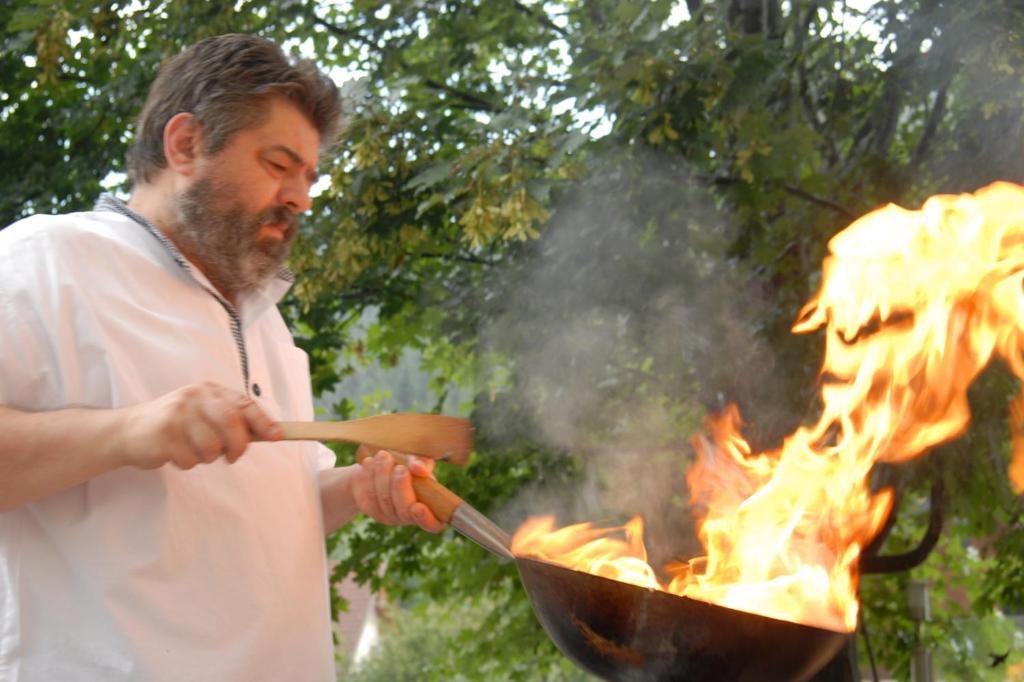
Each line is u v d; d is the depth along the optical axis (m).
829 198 4.74
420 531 6.25
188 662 1.69
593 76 4.08
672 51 4.07
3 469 1.54
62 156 5.44
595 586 1.52
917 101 4.94
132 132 5.50
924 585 6.34
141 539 1.69
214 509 1.76
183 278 1.84
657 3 4.05
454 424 1.67
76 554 1.67
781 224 4.74
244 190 1.82
